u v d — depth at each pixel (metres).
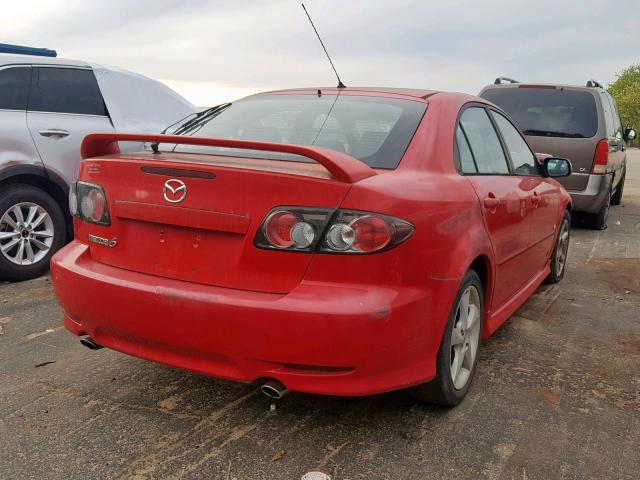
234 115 3.66
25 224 5.37
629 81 62.69
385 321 2.50
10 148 5.24
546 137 8.39
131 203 2.80
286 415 3.05
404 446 2.79
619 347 4.12
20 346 3.90
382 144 3.01
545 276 5.14
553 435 2.92
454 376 3.13
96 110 5.95
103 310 2.82
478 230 3.15
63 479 2.51
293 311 2.43
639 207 11.70
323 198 2.47
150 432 2.88
